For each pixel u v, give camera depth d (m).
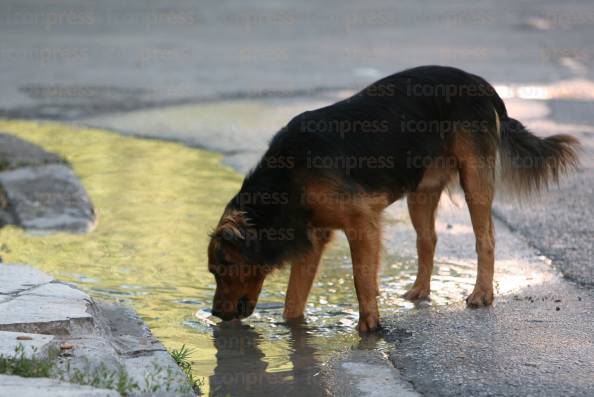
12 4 44.88
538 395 7.60
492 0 46.25
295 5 45.16
